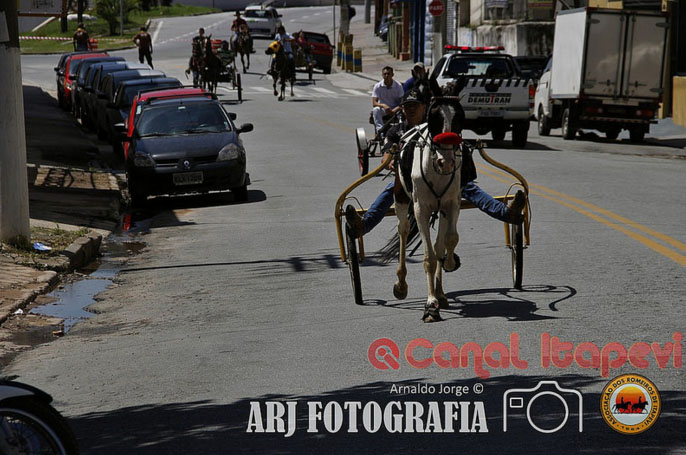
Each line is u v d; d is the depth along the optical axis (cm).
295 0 13162
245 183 2238
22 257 1530
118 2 9906
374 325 1086
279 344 1031
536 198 2011
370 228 1200
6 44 1557
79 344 1103
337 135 3600
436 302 1084
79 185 2458
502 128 3269
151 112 2362
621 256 1400
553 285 1238
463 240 1600
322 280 1373
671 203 1953
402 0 7588
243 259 1574
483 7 6038
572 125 3641
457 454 692
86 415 838
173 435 763
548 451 689
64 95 4700
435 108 1048
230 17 11281
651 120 3653
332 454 704
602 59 3544
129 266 1597
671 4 4197
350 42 7494
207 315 1208
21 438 616
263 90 5900
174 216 2106
